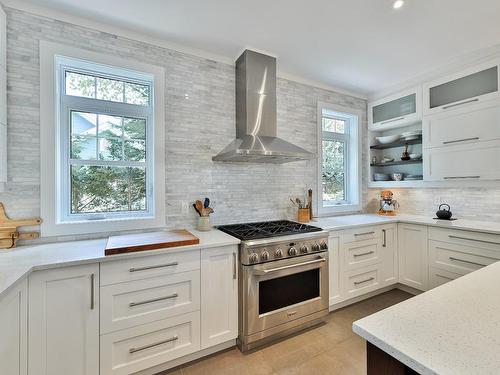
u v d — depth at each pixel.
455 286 0.93
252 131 2.35
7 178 1.67
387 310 0.76
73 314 1.41
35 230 1.74
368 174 3.46
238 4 1.71
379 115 3.29
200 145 2.34
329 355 1.87
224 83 2.45
